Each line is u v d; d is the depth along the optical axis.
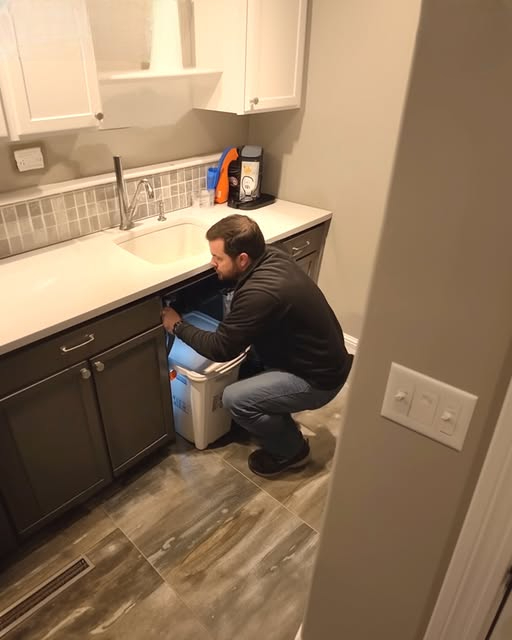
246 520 1.93
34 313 1.54
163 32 2.07
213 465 2.16
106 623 1.59
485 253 0.68
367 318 0.84
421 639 1.11
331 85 2.32
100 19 1.86
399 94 2.15
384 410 0.90
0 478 1.56
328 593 1.24
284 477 2.12
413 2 1.97
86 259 1.92
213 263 1.83
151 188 2.32
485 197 0.66
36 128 1.56
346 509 1.07
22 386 1.50
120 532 1.87
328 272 2.78
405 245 0.75
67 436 1.71
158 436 2.10
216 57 2.16
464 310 0.73
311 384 1.93
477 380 0.76
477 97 0.62
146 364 1.88
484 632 0.94
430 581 1.01
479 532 0.83
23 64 1.46
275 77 2.23
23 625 1.58
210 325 2.18
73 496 1.84
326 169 2.52
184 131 2.41
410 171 0.70
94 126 1.71
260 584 1.71
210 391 2.04
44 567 1.74
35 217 1.94
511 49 0.57
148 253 2.31
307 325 1.82
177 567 1.76
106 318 1.65
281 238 2.30
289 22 2.16
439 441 0.85
